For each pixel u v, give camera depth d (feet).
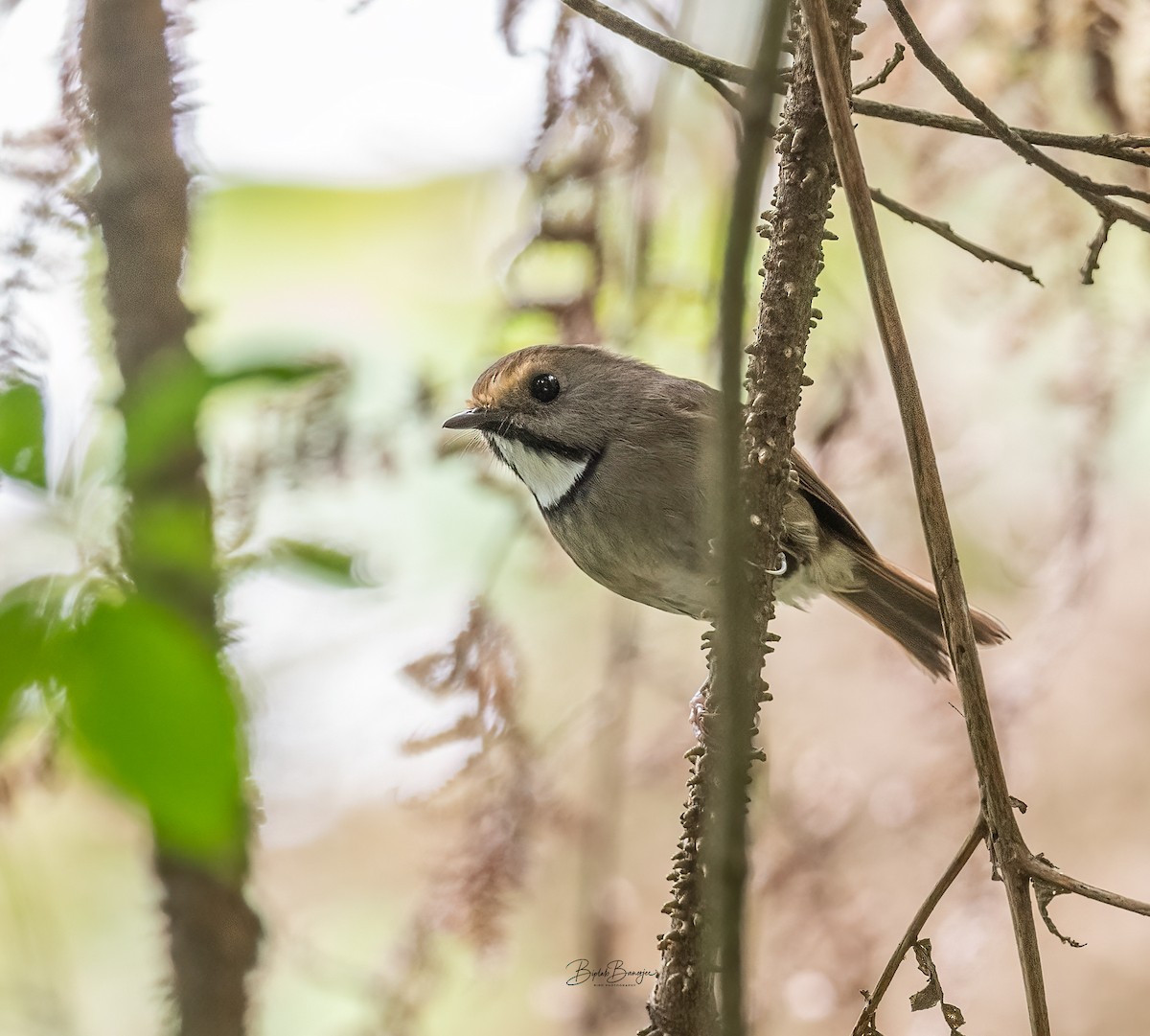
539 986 33.14
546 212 26.55
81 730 8.27
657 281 28.14
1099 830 40.68
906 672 33.91
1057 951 40.14
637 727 33.73
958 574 14.30
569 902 35.78
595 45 24.30
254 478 22.18
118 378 17.25
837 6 15.75
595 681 35.06
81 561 10.51
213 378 10.55
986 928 30.45
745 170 11.17
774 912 29.40
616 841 27.94
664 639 34.19
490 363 27.63
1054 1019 39.34
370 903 39.63
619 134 25.88
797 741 37.22
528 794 26.32
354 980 27.48
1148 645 39.65
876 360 31.76
